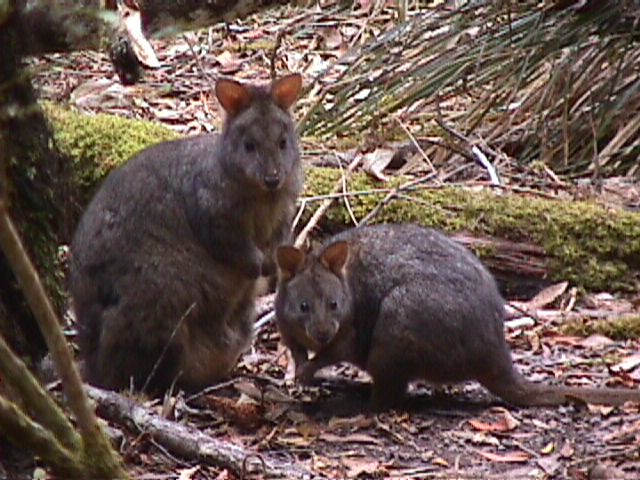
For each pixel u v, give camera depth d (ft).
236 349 38.75
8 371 23.48
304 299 36.01
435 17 60.75
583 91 56.39
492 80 56.75
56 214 34.58
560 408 35.68
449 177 51.83
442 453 33.19
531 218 46.42
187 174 37.93
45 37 31.35
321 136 56.75
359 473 31.78
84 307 37.78
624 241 45.83
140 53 38.19
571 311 43.86
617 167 54.34
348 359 36.65
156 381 37.29
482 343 35.45
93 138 50.16
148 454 32.01
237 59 67.56
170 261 37.24
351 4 71.77
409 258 36.01
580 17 56.34
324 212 47.83
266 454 33.32
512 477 31.48
